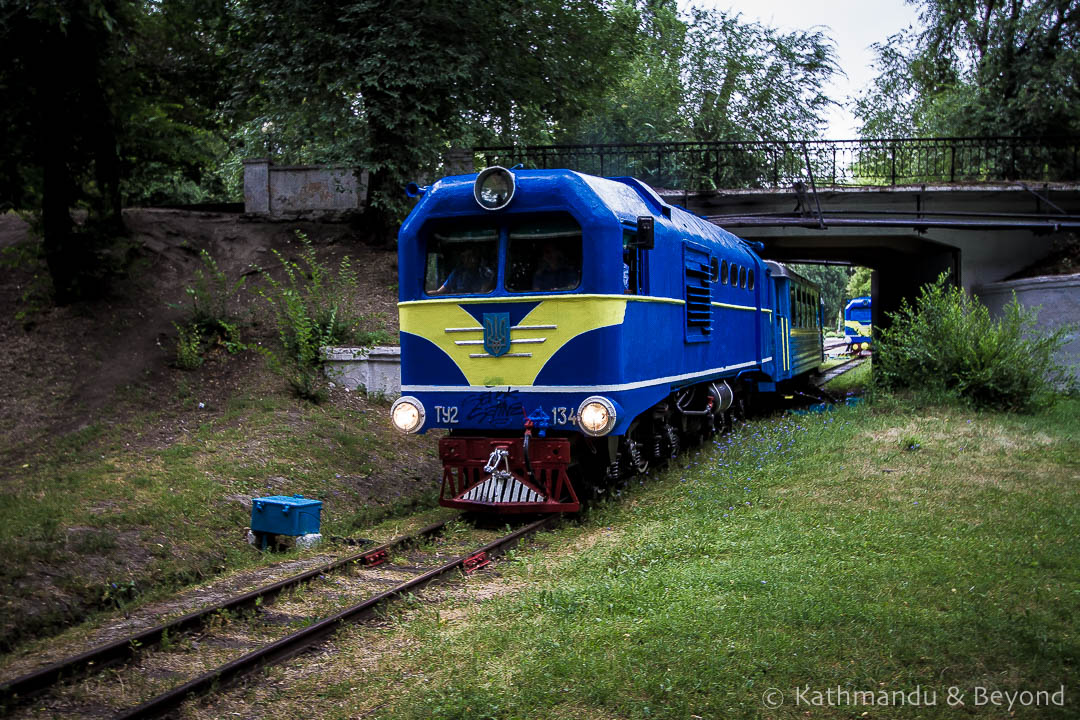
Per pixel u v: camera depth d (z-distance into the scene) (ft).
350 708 14.40
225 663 16.81
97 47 43.21
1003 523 24.16
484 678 15.05
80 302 47.73
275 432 36.70
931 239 67.31
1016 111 76.59
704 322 37.58
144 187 70.08
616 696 13.93
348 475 34.83
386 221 61.05
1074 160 72.43
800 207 63.00
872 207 66.03
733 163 80.12
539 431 27.76
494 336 28.09
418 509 32.50
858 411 46.83
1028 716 12.94
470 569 22.74
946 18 84.79
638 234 28.45
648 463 34.42
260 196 65.51
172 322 48.01
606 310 27.12
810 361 70.13
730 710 13.29
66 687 15.71
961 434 39.06
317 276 48.44
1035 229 59.82
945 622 16.40
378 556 24.07
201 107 64.49
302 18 53.47
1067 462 33.04
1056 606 17.30
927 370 50.88
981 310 50.93
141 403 39.73
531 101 60.23
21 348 43.34
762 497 28.48
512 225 28.48
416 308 29.12
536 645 16.24
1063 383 54.24
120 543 24.80
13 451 34.14
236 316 48.96
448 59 54.49
